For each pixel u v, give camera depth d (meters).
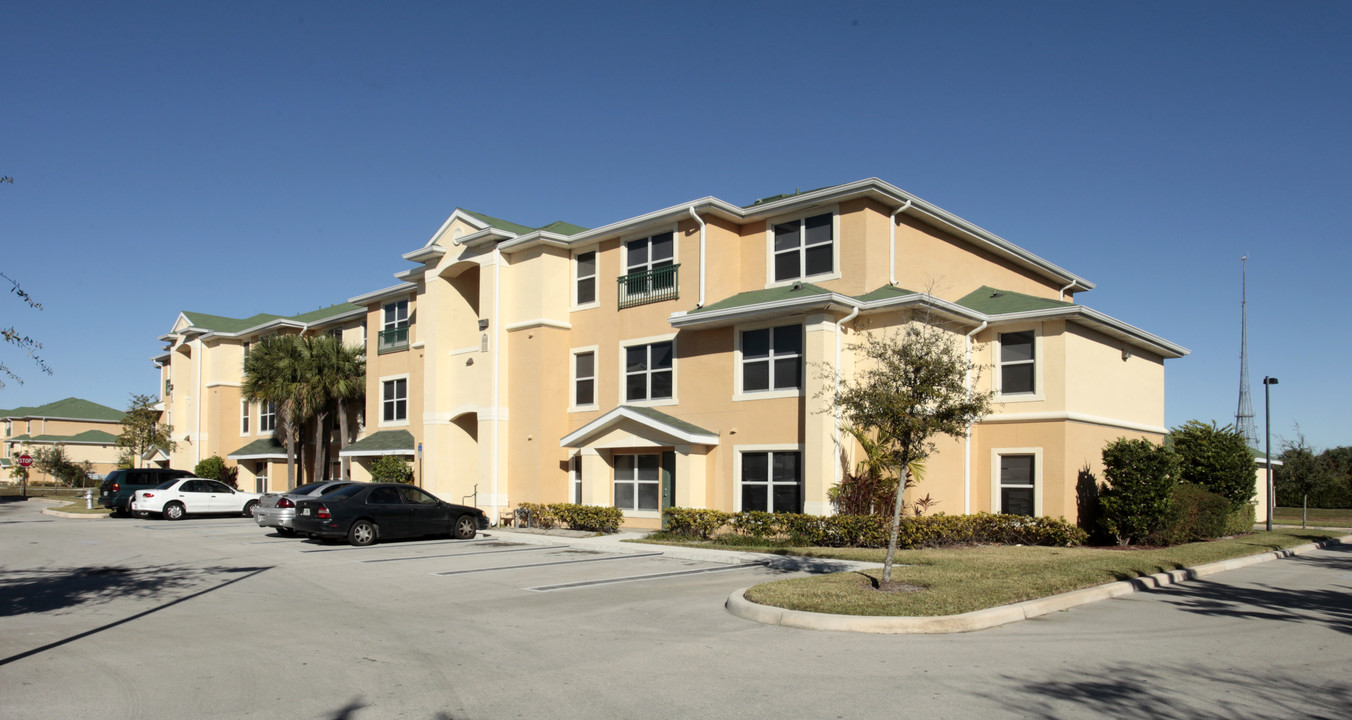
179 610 11.60
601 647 9.20
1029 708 6.95
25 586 13.89
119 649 9.16
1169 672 8.14
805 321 19.53
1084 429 20.80
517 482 25.16
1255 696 7.35
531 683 7.74
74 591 13.35
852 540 18.23
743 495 20.86
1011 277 26.58
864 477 18.98
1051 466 20.12
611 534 21.73
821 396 19.03
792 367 20.23
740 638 9.64
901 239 21.78
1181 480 24.86
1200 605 11.97
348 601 12.34
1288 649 9.19
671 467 22.25
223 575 15.14
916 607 10.62
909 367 12.48
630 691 7.47
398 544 20.75
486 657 8.74
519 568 15.99
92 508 36.03
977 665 8.38
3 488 62.56
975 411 12.34
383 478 28.70
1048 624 10.48
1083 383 20.97
